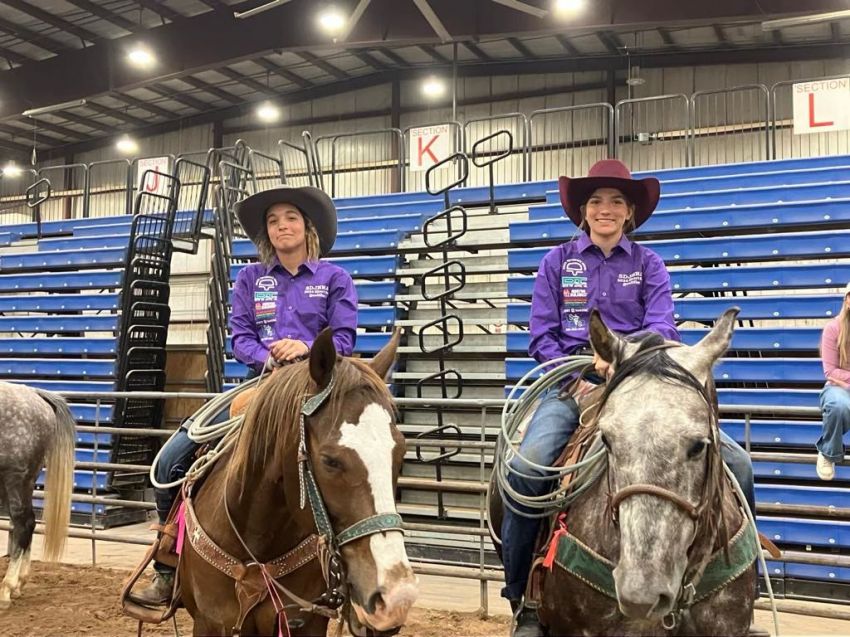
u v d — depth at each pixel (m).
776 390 6.68
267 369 3.13
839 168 7.89
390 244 9.33
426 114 17.77
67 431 6.09
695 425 1.91
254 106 19.72
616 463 1.93
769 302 7.17
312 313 3.26
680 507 1.83
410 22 14.23
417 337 8.80
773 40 14.41
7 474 5.80
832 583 5.90
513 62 16.91
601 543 2.30
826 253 7.17
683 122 14.98
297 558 2.55
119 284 10.54
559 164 15.09
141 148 21.02
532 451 2.68
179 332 12.34
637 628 2.26
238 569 2.52
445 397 7.96
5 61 17.75
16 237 13.08
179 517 2.92
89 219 12.46
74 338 10.50
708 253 7.63
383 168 17.80
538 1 13.59
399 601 1.88
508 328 9.56
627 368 2.12
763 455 5.04
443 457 6.97
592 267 3.17
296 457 2.24
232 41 15.58
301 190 3.24
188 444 3.19
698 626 2.22
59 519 5.93
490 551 6.48
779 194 7.79
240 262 10.08
